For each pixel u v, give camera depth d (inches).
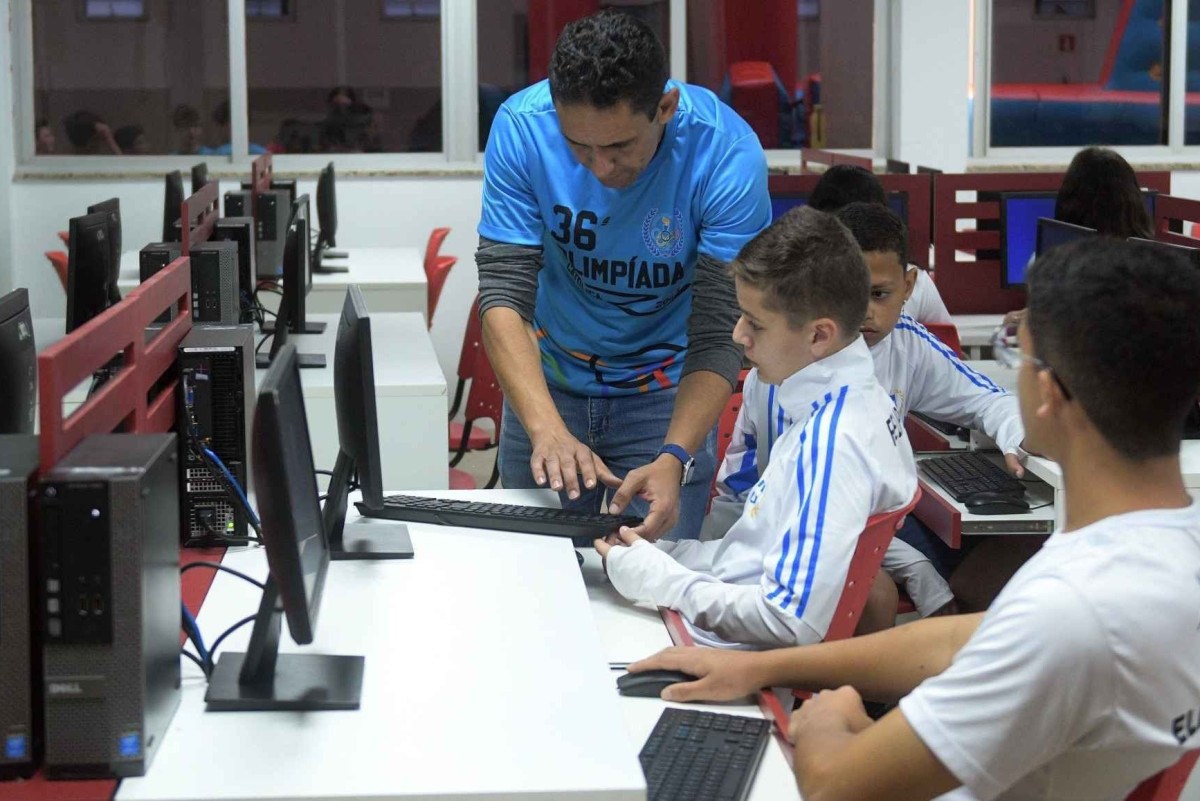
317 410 126.1
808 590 68.5
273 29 258.4
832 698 55.9
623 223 89.6
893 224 101.8
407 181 257.9
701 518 96.0
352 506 87.4
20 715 50.6
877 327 103.6
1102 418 45.5
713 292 88.7
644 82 75.5
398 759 52.5
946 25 262.4
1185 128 277.9
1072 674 44.1
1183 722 45.6
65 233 238.4
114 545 49.9
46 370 50.5
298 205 175.5
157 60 255.0
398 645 63.9
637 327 94.7
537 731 55.1
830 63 270.1
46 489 49.4
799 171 257.0
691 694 63.7
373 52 261.6
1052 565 45.6
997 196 185.0
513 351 88.2
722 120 89.7
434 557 77.4
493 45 263.0
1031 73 275.9
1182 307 44.7
